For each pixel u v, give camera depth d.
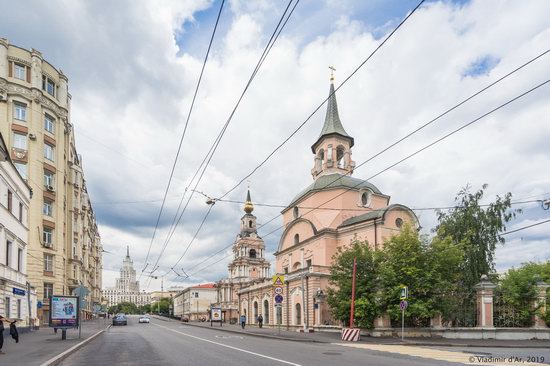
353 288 31.06
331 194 52.12
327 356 16.95
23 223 33.84
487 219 38.28
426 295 31.11
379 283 32.44
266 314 57.00
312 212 53.19
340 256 34.84
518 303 32.16
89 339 25.94
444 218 40.59
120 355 17.53
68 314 25.58
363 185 52.94
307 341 27.91
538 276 33.56
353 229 46.97
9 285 29.77
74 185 60.81
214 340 27.53
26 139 43.44
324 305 42.38
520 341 28.19
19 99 43.28
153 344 23.70
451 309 31.33
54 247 46.38
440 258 31.41
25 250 34.56
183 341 26.31
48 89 47.72
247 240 96.88
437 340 28.03
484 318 31.03
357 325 32.84
